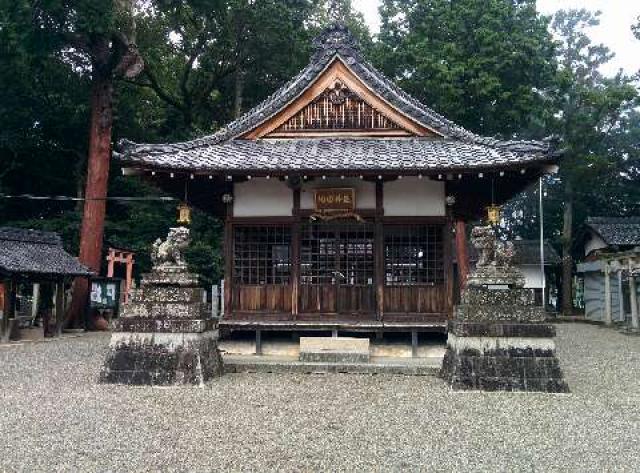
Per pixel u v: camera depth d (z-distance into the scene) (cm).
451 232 1330
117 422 754
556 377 996
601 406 883
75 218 2806
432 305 1315
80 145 3045
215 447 641
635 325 2473
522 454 627
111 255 2559
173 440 669
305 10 3014
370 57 3086
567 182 3759
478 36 2820
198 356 1039
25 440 666
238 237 1376
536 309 1025
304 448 641
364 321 1305
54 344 1795
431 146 1395
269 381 1083
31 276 1892
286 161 1255
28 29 2019
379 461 597
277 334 1381
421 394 966
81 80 2892
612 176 4103
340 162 1236
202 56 3031
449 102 2795
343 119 1481
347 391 989
